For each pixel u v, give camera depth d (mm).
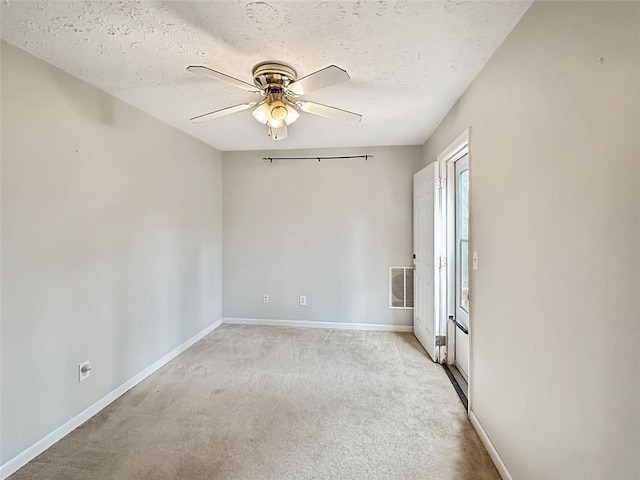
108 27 1625
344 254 4273
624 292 966
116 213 2555
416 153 4109
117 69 2076
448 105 2713
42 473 1783
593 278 1093
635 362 933
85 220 2266
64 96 2096
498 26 1627
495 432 1879
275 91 2033
